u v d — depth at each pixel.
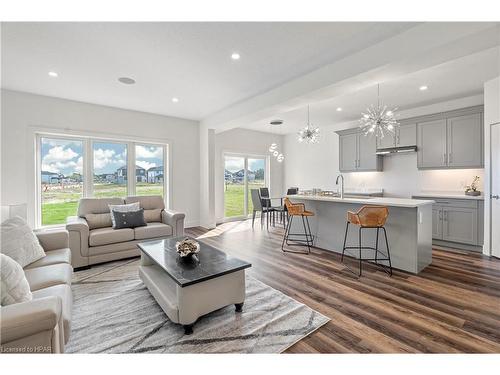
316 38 2.51
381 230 3.34
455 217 4.09
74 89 3.89
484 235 3.70
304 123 6.43
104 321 2.05
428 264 3.30
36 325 1.06
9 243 2.05
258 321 2.03
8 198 3.87
